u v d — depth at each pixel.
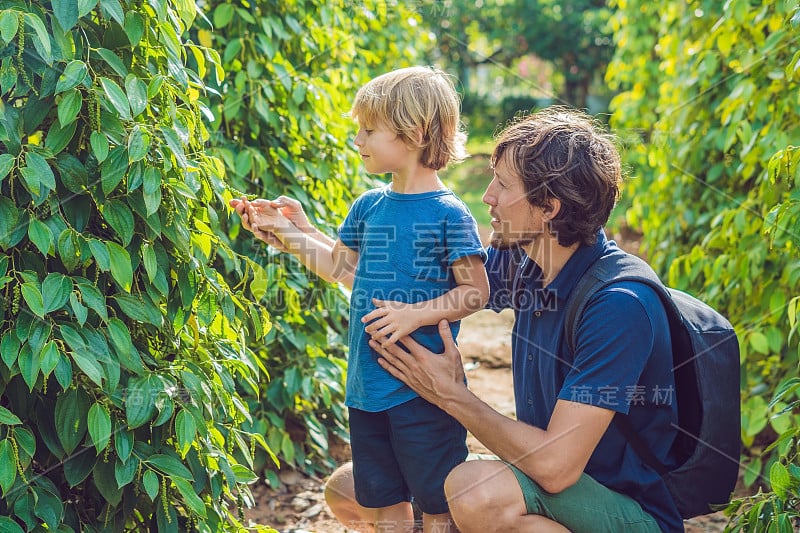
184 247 1.78
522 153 1.83
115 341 1.65
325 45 3.15
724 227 2.83
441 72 2.08
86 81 1.59
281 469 2.80
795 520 2.07
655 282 1.82
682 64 3.71
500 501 1.76
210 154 2.58
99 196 1.68
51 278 1.60
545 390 1.90
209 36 2.54
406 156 1.98
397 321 1.90
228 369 2.01
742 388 2.83
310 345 2.85
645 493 1.85
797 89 2.69
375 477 2.04
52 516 1.64
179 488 1.71
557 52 9.73
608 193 1.84
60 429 1.65
